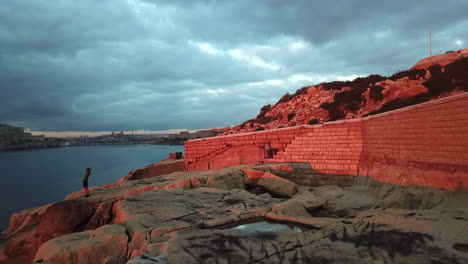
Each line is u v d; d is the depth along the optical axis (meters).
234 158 22.70
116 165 111.12
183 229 8.48
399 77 32.12
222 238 7.48
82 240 8.37
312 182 19.05
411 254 5.99
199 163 24.36
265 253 6.41
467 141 10.54
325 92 39.00
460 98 10.88
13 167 118.62
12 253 14.46
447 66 27.31
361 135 17.80
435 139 11.83
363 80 37.41
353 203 13.88
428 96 24.30
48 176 88.81
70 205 14.48
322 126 19.12
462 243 6.45
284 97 47.09
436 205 10.62
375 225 7.99
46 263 7.43
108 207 14.52
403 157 13.62
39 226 14.51
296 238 7.31
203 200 12.04
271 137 21.17
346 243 6.79
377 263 5.70
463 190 10.37
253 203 11.48
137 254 7.34
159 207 10.80
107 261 7.73
